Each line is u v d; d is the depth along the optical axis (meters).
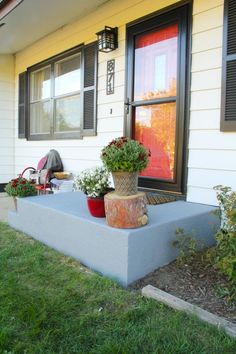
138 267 2.30
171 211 2.85
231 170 2.90
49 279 2.31
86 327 1.73
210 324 1.71
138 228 2.34
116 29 4.04
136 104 3.85
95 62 4.45
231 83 2.84
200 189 3.17
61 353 1.54
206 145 3.09
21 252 2.89
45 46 5.63
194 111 3.18
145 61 3.74
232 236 2.02
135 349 1.55
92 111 4.57
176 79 3.37
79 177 2.76
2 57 6.76
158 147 3.67
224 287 2.10
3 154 6.99
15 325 1.75
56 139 5.51
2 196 6.18
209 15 3.01
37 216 3.28
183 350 1.53
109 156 2.35
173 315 1.83
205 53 3.06
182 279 2.27
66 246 2.86
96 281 2.27
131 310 1.89
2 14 4.55
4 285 2.20
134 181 2.39
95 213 2.69
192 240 2.55
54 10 4.38
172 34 3.41
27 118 6.45
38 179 5.44
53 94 5.57
